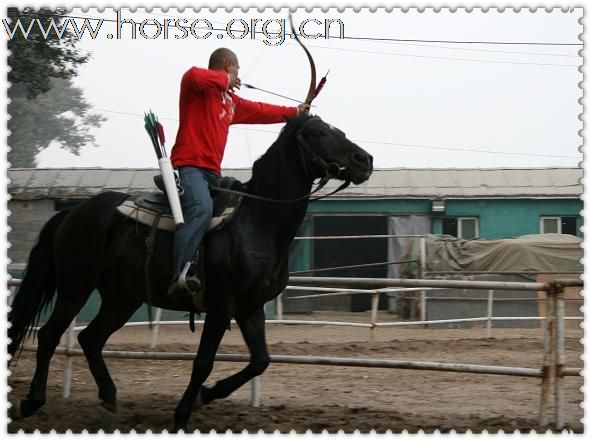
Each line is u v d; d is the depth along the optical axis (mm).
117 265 7312
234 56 7305
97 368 7645
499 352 12781
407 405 8375
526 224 21844
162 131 7094
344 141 6848
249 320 7188
